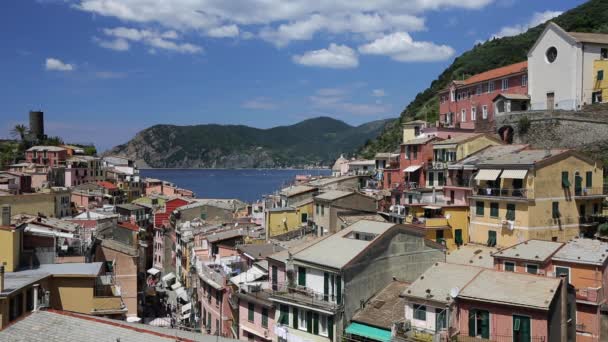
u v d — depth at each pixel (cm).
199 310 8325
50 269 5447
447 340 4459
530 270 5625
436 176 9125
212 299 7562
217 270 7575
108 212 12031
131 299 7238
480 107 11788
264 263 6931
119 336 3228
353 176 12200
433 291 4869
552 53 9844
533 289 4450
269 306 6012
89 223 9450
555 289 4388
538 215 6900
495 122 10300
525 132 9619
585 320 5094
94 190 15950
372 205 8738
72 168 17525
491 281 4738
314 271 5744
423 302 4806
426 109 19250
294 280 5953
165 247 12950
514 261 5734
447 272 5156
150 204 16112
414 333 4759
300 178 16275
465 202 8100
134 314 7238
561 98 9619
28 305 4638
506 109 10375
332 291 5538
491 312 4419
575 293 4978
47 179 15325
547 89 9900
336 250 5862
